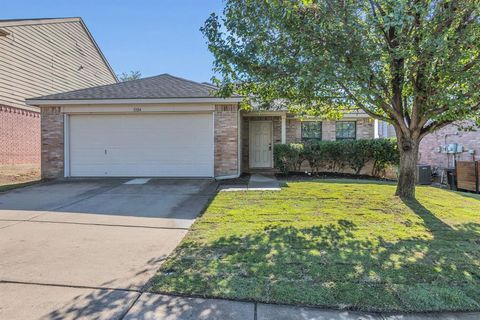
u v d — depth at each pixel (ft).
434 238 13.70
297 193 24.53
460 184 31.01
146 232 14.92
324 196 23.22
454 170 32.12
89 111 33.68
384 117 21.72
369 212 18.40
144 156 33.99
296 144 36.73
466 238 13.71
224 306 8.33
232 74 19.31
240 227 15.46
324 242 13.14
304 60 17.07
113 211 19.22
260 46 18.22
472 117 19.80
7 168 39.75
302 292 8.95
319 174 37.58
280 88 19.65
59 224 16.35
